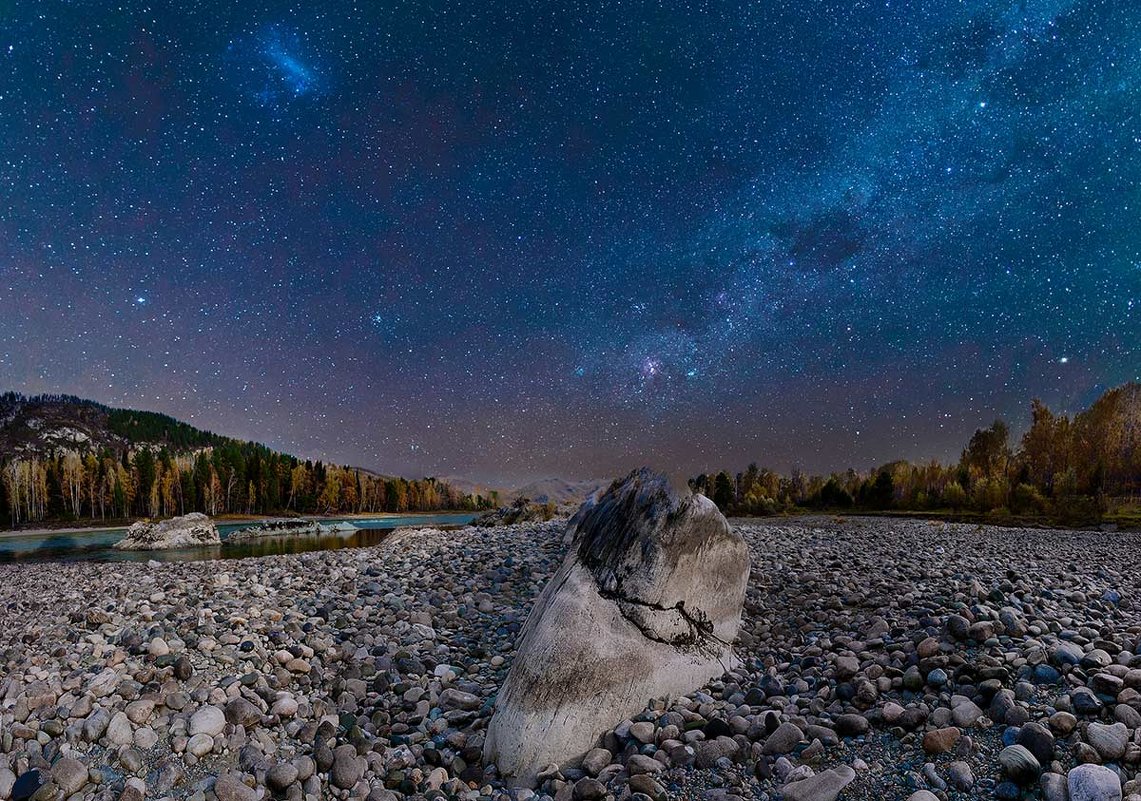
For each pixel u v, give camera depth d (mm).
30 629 9188
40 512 84125
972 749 4875
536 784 5617
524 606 11391
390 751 6270
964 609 8016
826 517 55250
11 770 5391
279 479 111062
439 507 137000
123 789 5262
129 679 6977
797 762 5164
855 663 6785
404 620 10484
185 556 31203
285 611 10602
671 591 7430
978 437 76875
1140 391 63844
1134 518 42219
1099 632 7051
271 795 5469
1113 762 4430
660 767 5293
